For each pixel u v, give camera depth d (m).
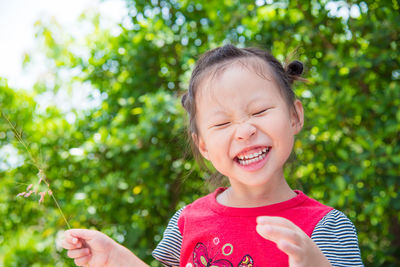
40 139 3.00
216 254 1.22
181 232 1.37
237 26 2.92
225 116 1.19
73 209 2.90
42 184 2.88
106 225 2.93
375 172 2.50
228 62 1.27
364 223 2.71
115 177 2.87
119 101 3.04
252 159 1.16
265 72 1.23
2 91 3.08
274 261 1.14
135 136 2.76
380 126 2.55
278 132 1.16
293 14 2.83
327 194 2.54
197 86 1.29
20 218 3.04
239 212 1.25
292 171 2.15
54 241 2.94
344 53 2.78
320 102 2.58
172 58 3.18
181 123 2.64
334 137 2.62
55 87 3.22
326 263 0.87
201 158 1.83
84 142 3.03
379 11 2.65
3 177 2.99
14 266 3.03
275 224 0.87
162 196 2.87
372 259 2.63
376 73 2.80
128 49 3.08
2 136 3.02
